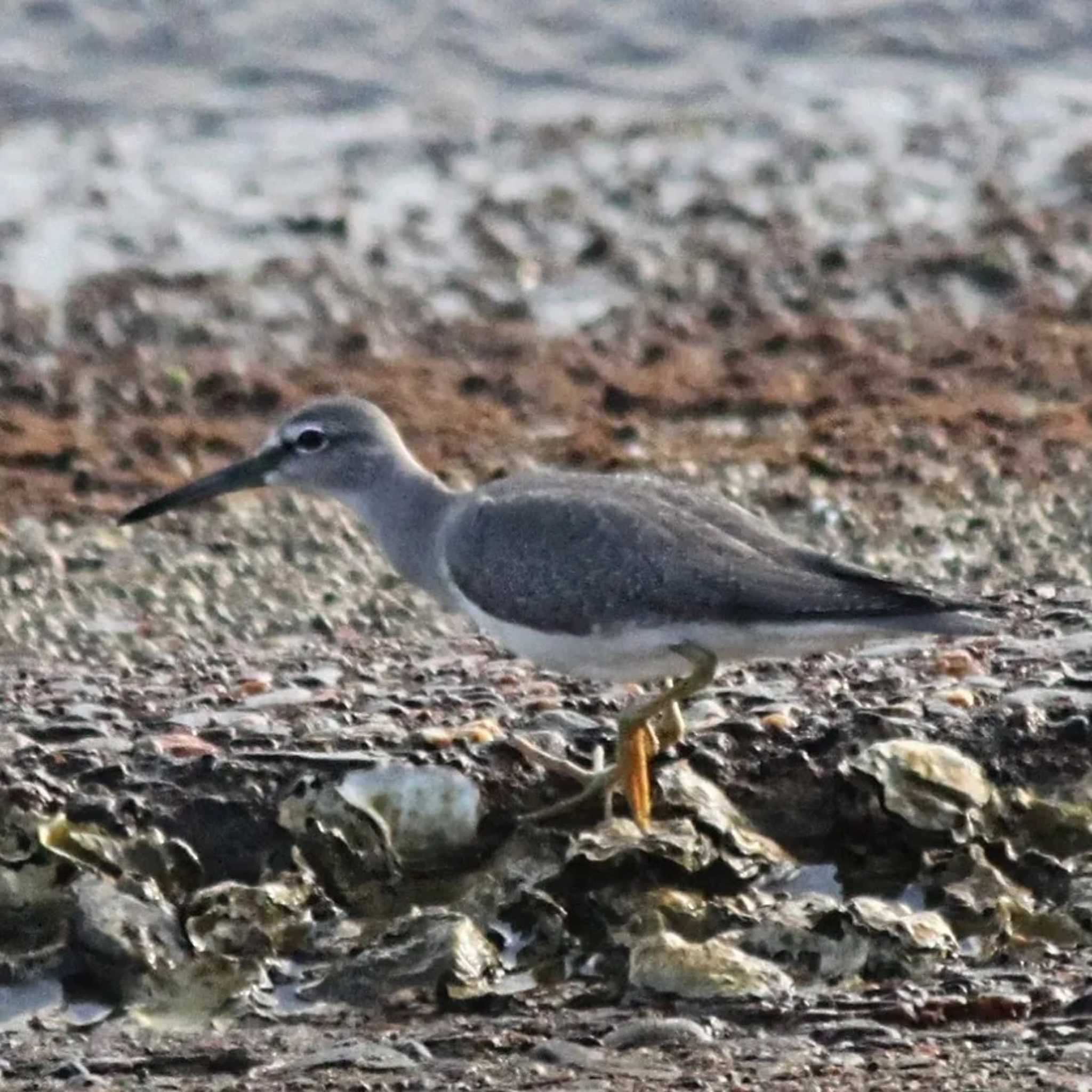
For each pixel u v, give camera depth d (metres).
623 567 12.01
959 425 18.03
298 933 11.70
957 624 11.58
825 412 18.62
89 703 13.58
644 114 26.55
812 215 23.30
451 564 12.57
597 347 20.25
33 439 18.22
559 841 12.05
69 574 16.05
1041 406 18.52
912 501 16.77
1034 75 28.09
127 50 27.42
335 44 27.88
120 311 20.62
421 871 12.16
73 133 25.44
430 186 24.09
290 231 22.73
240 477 13.72
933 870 11.96
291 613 15.54
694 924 11.55
